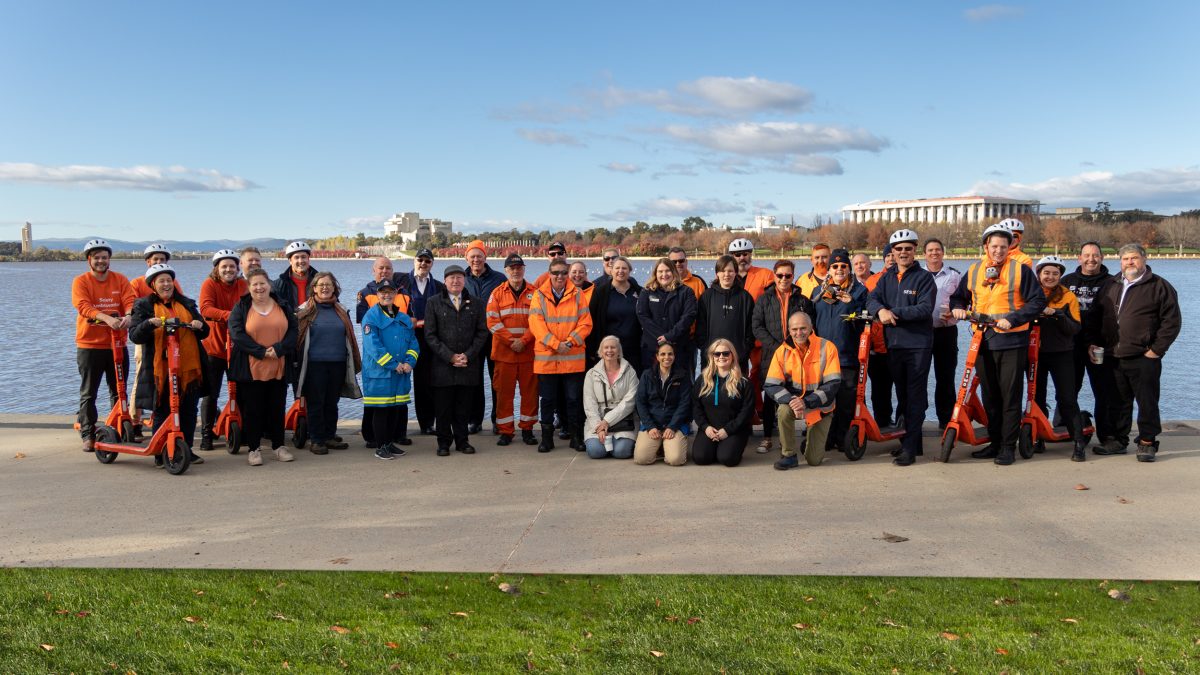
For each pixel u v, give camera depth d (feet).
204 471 27.25
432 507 23.03
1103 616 15.85
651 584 17.47
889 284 28.32
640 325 31.63
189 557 19.17
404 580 17.84
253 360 27.63
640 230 469.57
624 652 14.58
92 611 16.21
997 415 28.14
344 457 29.40
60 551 19.56
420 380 33.01
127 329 28.86
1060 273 27.84
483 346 29.63
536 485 25.35
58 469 27.40
